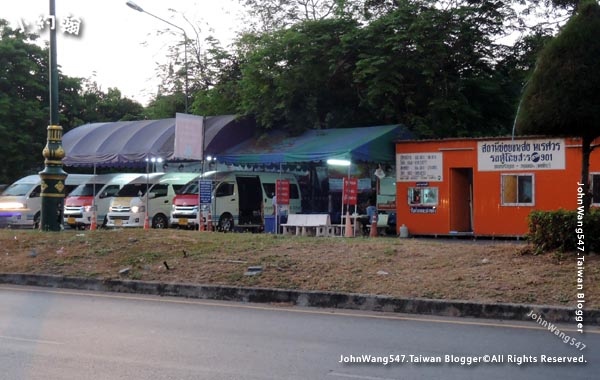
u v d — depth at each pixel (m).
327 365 6.86
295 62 26.11
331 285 11.54
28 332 8.60
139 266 13.80
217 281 12.41
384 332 8.73
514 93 28.95
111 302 11.47
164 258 14.33
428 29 25.36
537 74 12.22
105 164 27.05
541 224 12.23
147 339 8.18
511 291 10.36
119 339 8.16
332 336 8.44
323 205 26.66
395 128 23.31
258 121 25.95
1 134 32.34
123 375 6.39
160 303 11.40
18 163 33.53
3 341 8.01
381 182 24.28
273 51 25.98
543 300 9.90
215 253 14.40
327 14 32.84
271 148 24.14
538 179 19.48
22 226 26.91
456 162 20.83
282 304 11.28
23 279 13.85
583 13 11.88
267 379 6.28
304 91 26.41
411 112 26.36
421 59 25.12
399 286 11.12
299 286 11.69
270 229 22.31
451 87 26.25
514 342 8.06
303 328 9.02
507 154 19.95
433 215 21.16
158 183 26.22
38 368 6.67
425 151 21.38
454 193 21.09
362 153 21.58
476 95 28.19
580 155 18.88
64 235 17.39
